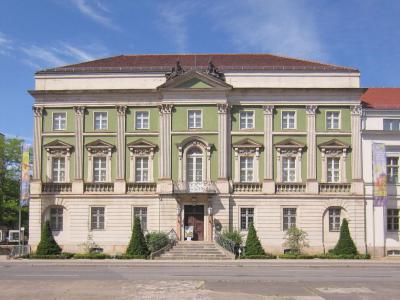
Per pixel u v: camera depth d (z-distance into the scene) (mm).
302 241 55875
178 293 24438
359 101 57938
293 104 58000
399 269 39281
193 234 56656
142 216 57344
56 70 59031
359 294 24578
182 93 57938
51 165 58500
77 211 57438
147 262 44219
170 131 57750
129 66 61156
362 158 57594
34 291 25078
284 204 56969
